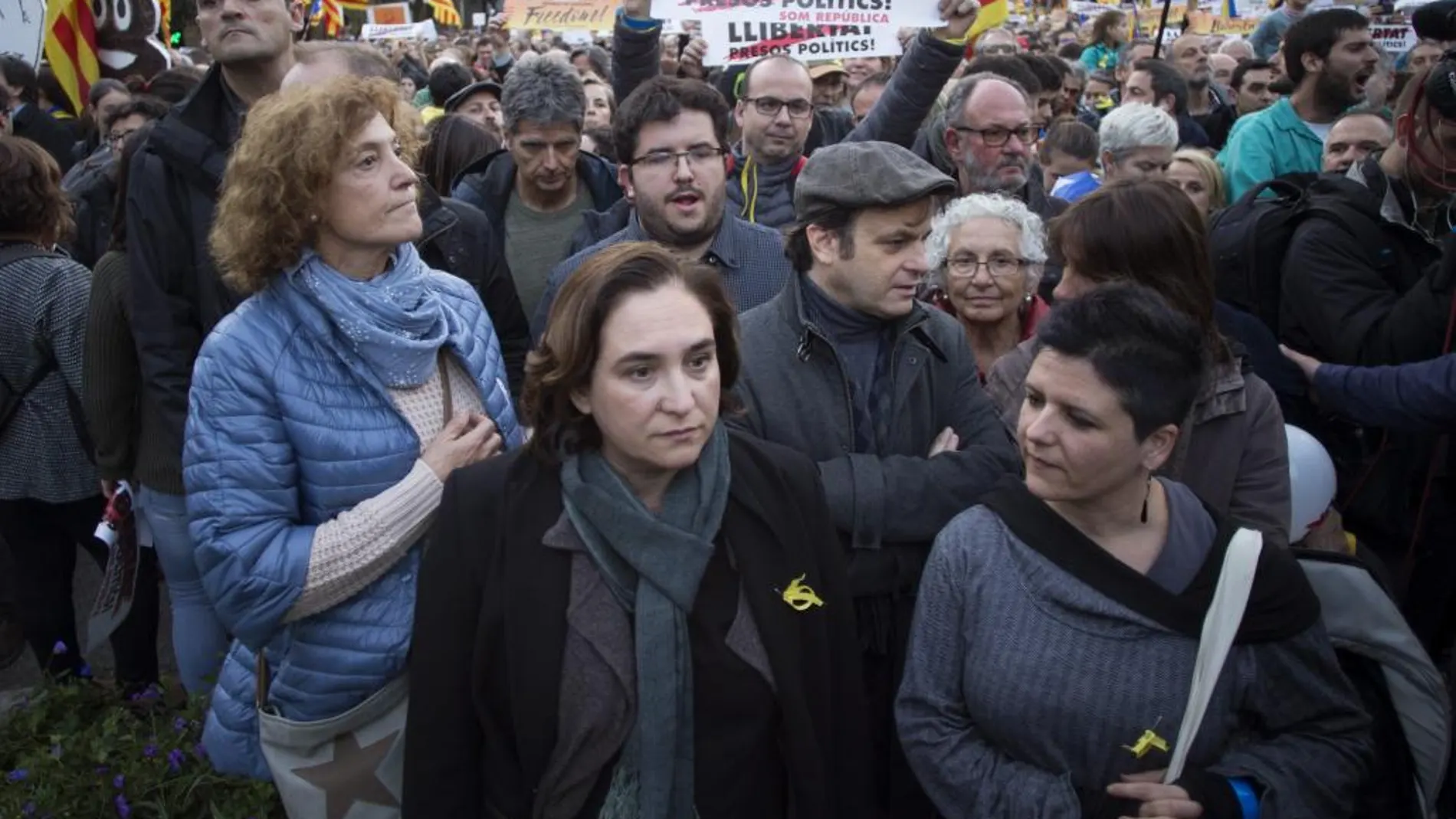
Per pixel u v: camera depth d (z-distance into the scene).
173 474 3.18
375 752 2.24
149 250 3.01
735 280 3.32
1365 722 1.94
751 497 1.82
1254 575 1.85
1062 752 1.90
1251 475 2.37
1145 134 4.66
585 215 3.91
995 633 1.93
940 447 2.36
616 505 1.72
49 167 3.75
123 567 3.27
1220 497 2.35
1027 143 3.98
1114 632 1.86
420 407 2.28
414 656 1.84
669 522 1.76
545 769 1.75
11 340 3.64
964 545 1.99
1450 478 3.28
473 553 1.81
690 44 4.57
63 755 2.96
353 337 2.16
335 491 2.19
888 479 2.23
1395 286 3.33
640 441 1.70
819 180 2.26
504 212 4.27
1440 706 2.08
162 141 3.01
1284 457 2.40
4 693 4.05
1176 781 1.83
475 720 1.83
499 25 11.76
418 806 1.82
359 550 2.12
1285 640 1.87
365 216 2.16
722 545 1.80
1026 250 2.79
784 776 1.84
